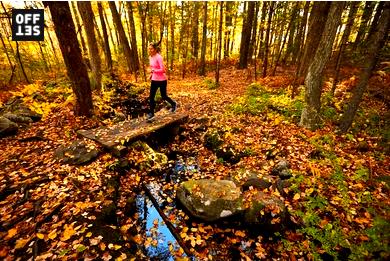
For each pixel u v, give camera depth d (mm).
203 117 8758
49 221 3816
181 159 6797
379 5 12297
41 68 16859
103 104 9164
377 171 5379
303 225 4277
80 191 4555
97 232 3674
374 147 6301
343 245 3816
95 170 5250
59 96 9297
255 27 18688
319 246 3963
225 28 17562
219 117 8758
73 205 4199
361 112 7918
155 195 5258
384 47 7844
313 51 10359
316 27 10039
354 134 6980
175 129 7699
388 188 4793
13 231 3557
